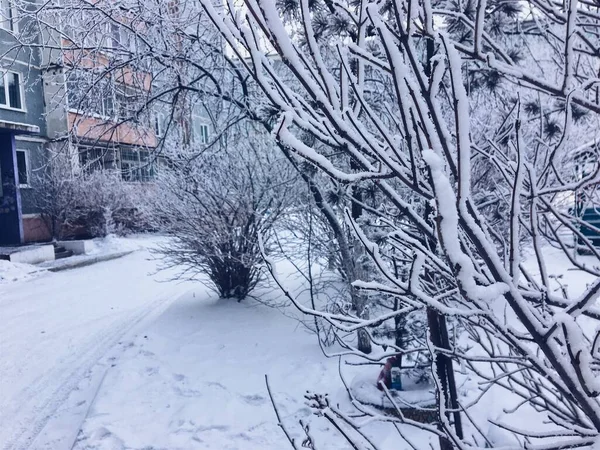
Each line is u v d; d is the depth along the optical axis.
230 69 6.64
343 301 7.11
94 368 6.69
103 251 18.05
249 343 7.17
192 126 9.59
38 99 19.45
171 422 5.02
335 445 4.46
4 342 7.94
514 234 1.42
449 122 4.63
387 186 1.59
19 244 16.44
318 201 6.34
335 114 1.47
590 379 1.23
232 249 8.80
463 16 2.41
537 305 1.88
